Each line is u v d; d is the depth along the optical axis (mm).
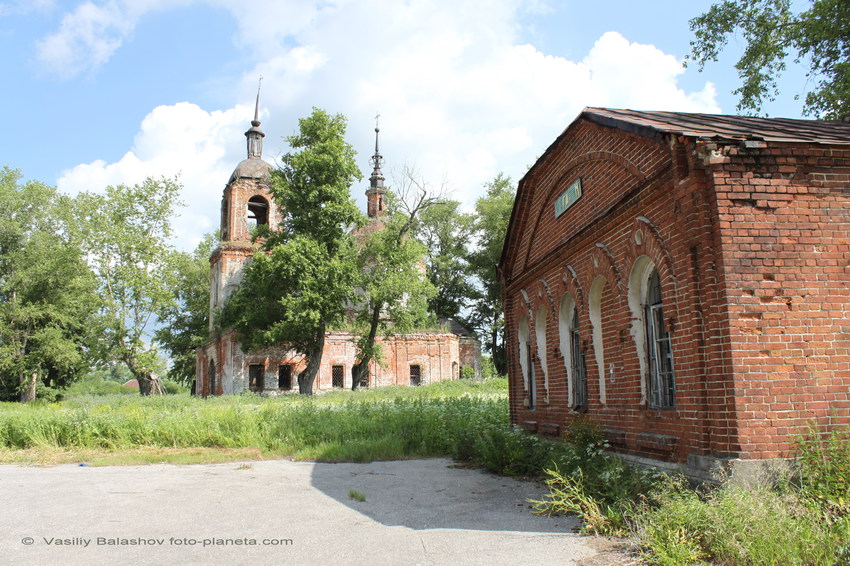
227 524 7234
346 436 15602
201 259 62938
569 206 11391
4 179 50969
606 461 8727
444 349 51531
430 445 14523
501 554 5789
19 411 17906
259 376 46781
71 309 47688
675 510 5742
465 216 64062
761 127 8438
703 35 23719
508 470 10766
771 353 6551
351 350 49375
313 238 41938
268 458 13789
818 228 6848
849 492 5805
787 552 4641
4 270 48469
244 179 49156
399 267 44062
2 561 5750
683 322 7363
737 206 6781
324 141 42125
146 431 15750
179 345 60656
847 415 6523
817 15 20609
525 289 14289
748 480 6219
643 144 8445
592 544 6039
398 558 5723
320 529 6941
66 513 7934
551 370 12430
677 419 7555
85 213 45594
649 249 8156
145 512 7977
